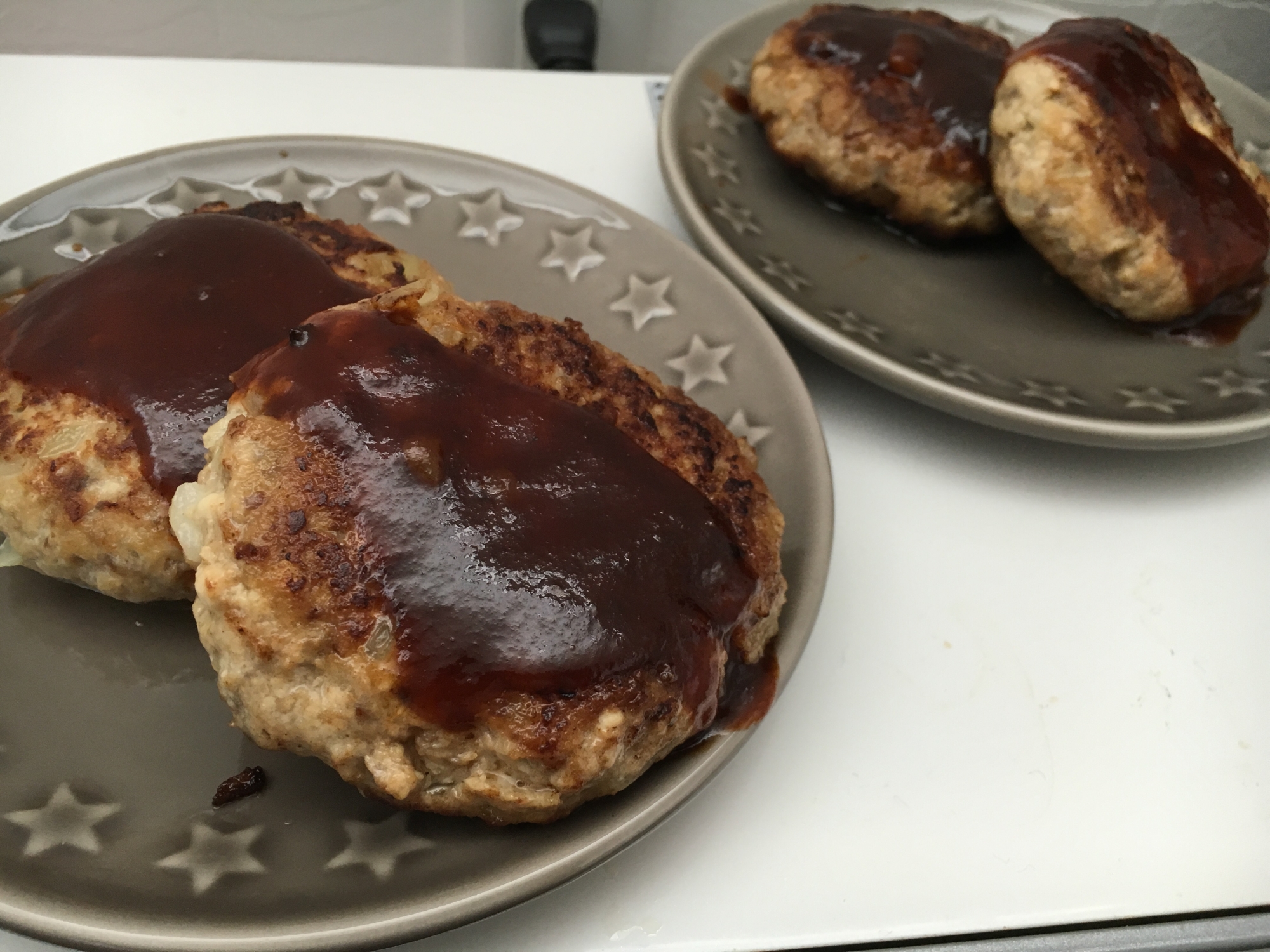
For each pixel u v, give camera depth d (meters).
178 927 0.17
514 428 0.19
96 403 0.21
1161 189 0.29
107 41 0.48
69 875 0.17
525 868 0.18
